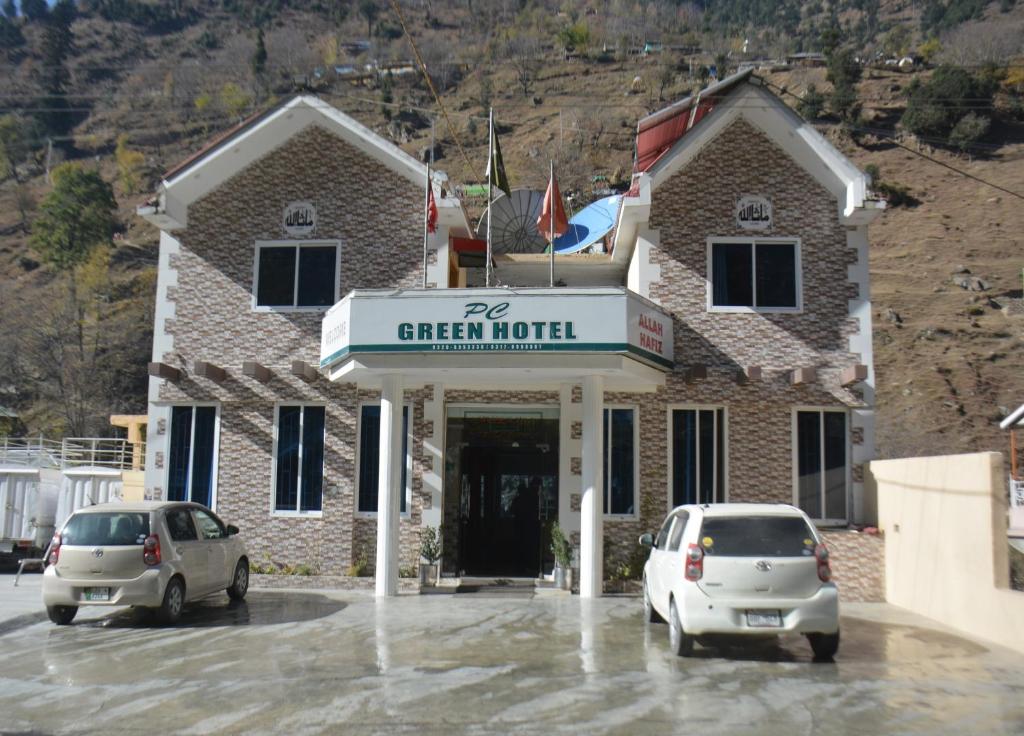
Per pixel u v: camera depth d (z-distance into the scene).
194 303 17.48
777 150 17.03
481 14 121.56
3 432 46.19
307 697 7.80
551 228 15.10
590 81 91.31
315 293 17.38
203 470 17.08
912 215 60.47
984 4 107.25
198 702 7.64
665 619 11.22
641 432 16.55
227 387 17.17
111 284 62.66
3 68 101.81
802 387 16.44
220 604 13.76
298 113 17.34
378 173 17.44
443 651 9.95
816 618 9.20
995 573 11.10
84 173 73.06
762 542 9.44
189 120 93.81
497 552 17.12
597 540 14.62
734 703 7.67
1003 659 9.83
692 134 16.70
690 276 16.77
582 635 11.05
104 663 9.34
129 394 50.94
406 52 103.12
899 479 14.37
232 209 17.66
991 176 63.69
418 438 16.70
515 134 78.81
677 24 116.38
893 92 78.00
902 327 46.22
